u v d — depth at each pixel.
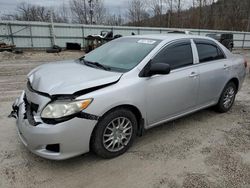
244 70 5.09
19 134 3.04
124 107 3.09
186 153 3.31
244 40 33.09
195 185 2.66
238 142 3.66
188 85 3.80
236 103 5.57
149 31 28.88
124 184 2.67
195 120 4.46
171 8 46.00
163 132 3.93
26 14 42.22
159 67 3.15
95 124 2.82
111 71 3.26
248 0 50.28
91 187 2.62
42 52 21.30
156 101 3.40
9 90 6.56
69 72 3.21
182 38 3.92
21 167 2.91
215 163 3.09
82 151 2.82
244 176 2.83
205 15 48.44
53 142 2.62
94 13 44.19
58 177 2.76
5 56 16.39
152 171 2.91
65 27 24.66
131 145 3.35
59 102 2.64
